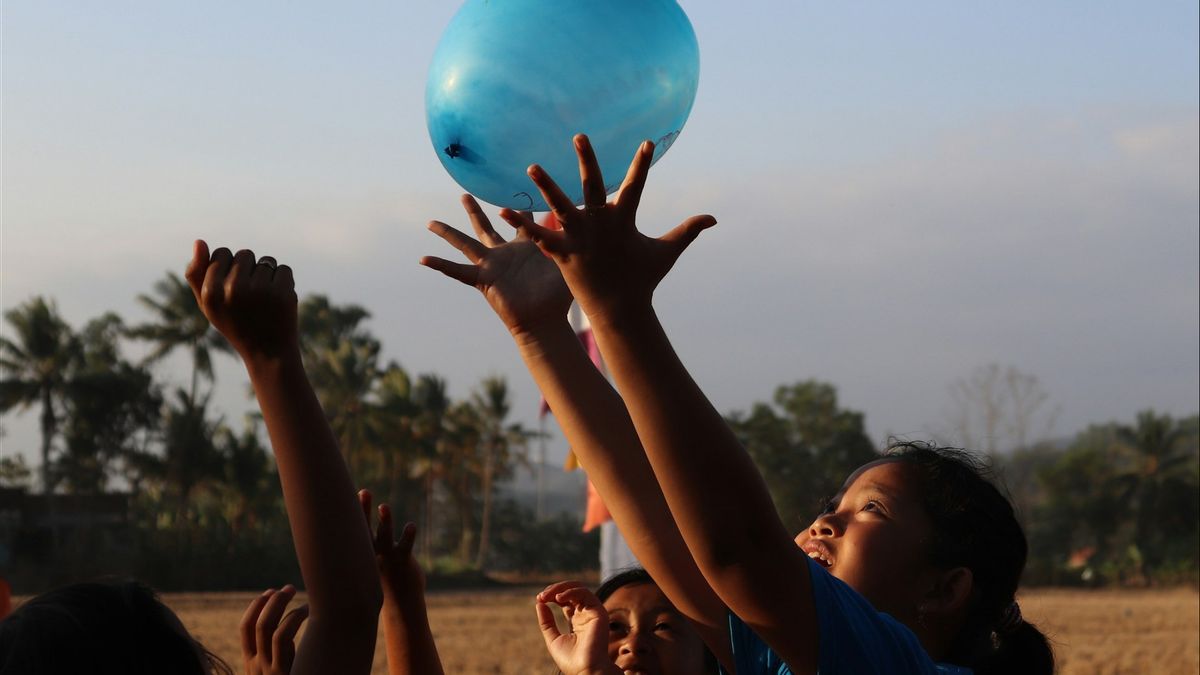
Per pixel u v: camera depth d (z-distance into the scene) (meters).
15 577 45.72
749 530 1.76
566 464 14.23
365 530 2.06
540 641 23.20
